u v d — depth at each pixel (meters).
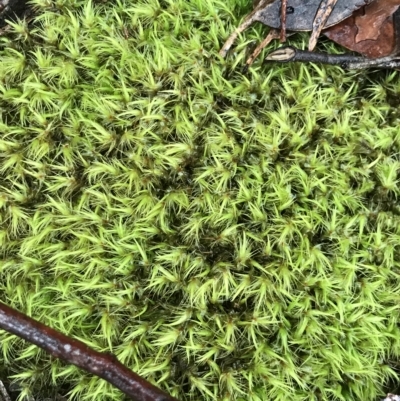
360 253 0.23
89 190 0.23
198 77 0.24
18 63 0.24
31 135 0.24
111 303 0.23
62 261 0.23
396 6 0.23
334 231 0.23
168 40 0.24
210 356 0.23
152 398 0.20
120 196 0.24
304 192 0.23
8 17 0.25
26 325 0.19
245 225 0.24
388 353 0.24
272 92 0.24
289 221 0.23
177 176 0.24
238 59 0.24
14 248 0.24
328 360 0.23
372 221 0.23
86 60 0.24
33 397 0.24
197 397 0.23
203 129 0.24
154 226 0.24
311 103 0.24
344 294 0.23
